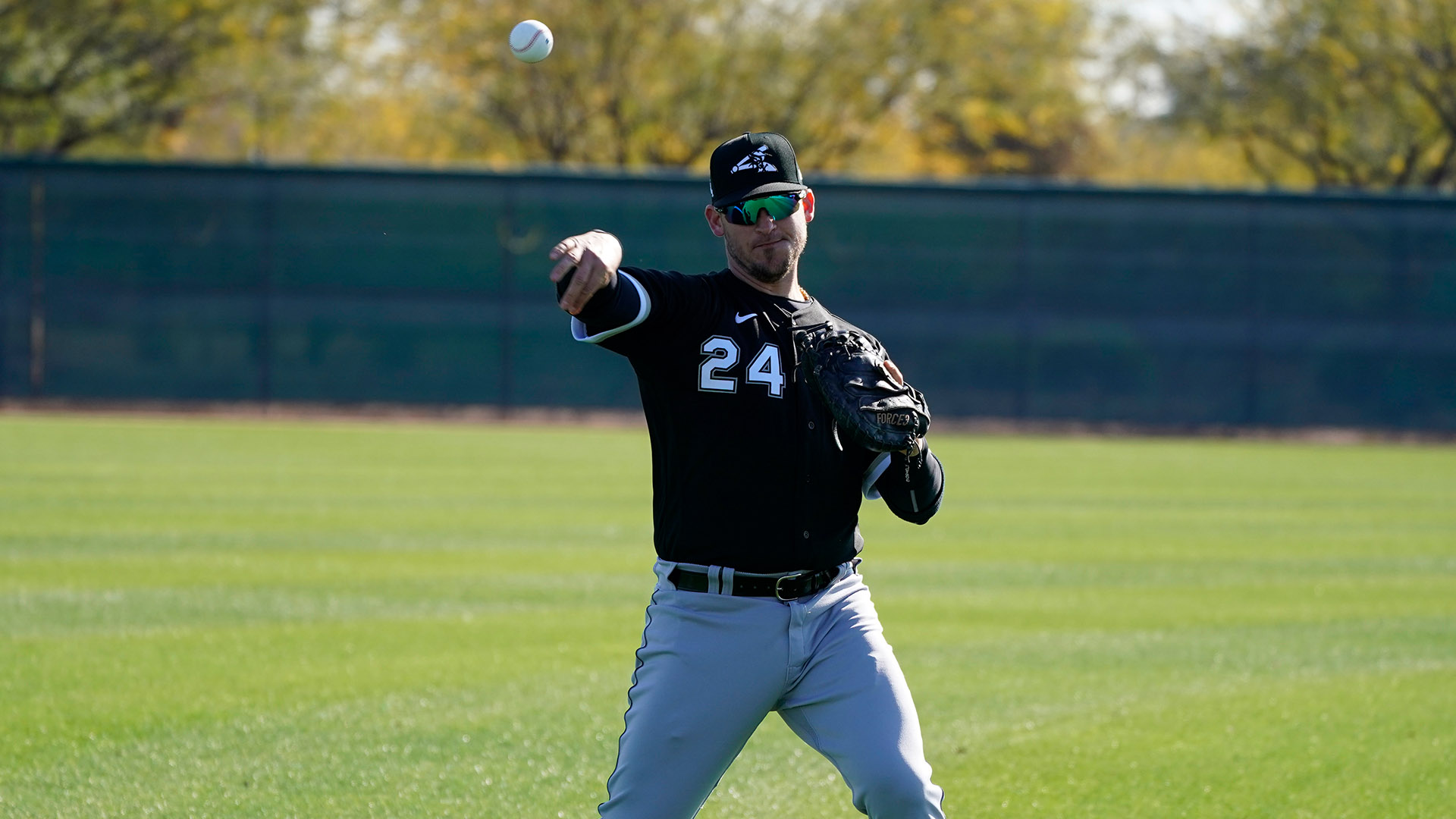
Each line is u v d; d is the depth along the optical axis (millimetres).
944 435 69875
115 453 51375
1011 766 17219
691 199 73875
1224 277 74438
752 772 17031
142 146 102125
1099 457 59875
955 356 74312
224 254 72375
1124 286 74375
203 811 15164
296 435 60406
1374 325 74438
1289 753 17797
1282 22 105562
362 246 72812
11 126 95500
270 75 99812
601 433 65312
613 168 104375
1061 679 21516
